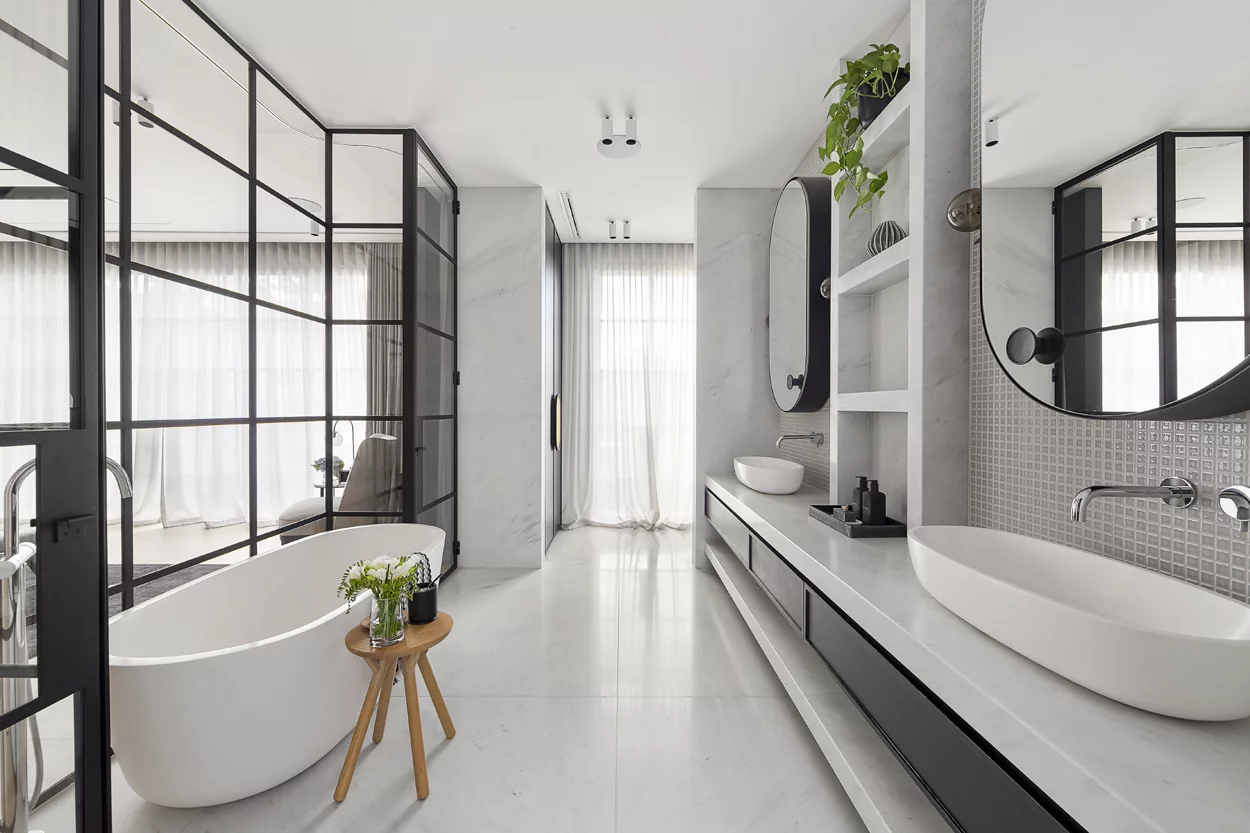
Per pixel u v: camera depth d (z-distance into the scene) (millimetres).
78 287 1202
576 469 5215
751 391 3881
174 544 2121
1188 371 956
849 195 2459
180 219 2125
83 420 1207
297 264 2869
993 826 870
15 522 1080
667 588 3541
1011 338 1396
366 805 1630
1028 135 1342
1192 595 986
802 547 1804
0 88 1063
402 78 2633
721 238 3877
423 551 2758
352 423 3186
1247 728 796
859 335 2467
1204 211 927
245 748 1581
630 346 5160
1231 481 1023
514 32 2289
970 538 1438
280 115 2695
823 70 2529
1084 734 772
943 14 1757
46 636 1132
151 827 1529
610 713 2121
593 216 4477
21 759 1091
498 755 1865
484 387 3941
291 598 2559
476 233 3918
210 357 2293
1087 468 1346
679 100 2783
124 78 1883
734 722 2062
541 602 3295
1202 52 925
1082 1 1177
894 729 1186
